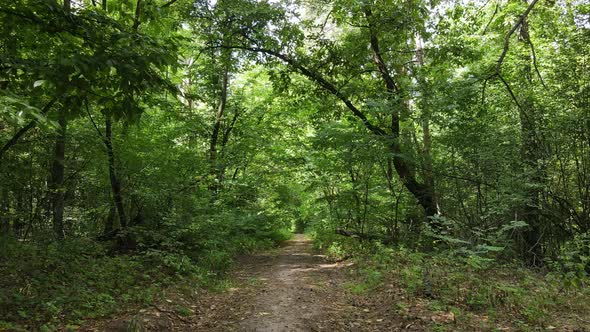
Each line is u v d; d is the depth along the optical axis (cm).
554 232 1226
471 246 1007
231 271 1124
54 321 512
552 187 1138
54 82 416
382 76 1452
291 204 2405
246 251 1633
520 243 1222
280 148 1978
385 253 1120
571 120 1082
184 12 1202
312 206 2191
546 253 1190
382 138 1285
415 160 1295
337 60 1362
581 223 1131
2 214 959
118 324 525
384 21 1242
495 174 1202
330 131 1366
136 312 593
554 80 1170
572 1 1254
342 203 1565
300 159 1812
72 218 1204
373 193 1471
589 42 1109
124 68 425
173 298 711
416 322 561
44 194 1032
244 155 1867
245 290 865
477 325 541
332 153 1516
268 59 1438
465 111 1199
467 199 1311
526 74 1266
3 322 464
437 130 1378
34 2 443
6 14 457
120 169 1077
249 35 1391
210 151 1756
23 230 1055
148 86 457
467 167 1262
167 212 1141
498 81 1281
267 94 2128
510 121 1270
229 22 1301
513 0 1288
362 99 1409
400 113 1270
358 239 1509
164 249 1059
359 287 824
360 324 588
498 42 1376
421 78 1270
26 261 720
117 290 693
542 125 1159
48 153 990
